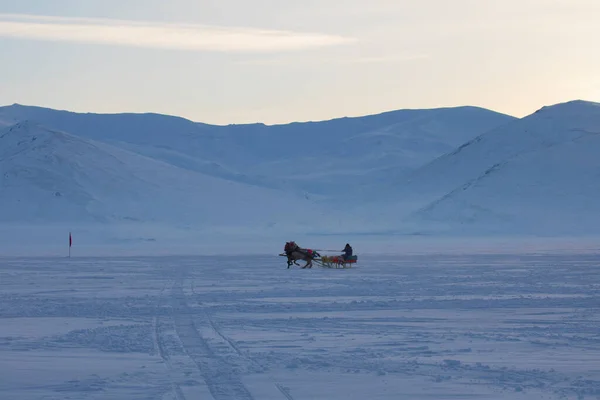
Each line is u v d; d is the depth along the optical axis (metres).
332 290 50.31
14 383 20.98
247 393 19.73
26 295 47.66
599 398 19.23
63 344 27.89
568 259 91.25
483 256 101.50
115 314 37.34
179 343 28.03
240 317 35.94
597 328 31.56
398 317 35.56
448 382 21.11
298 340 28.70
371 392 19.91
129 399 19.02
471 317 35.47
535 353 25.81
